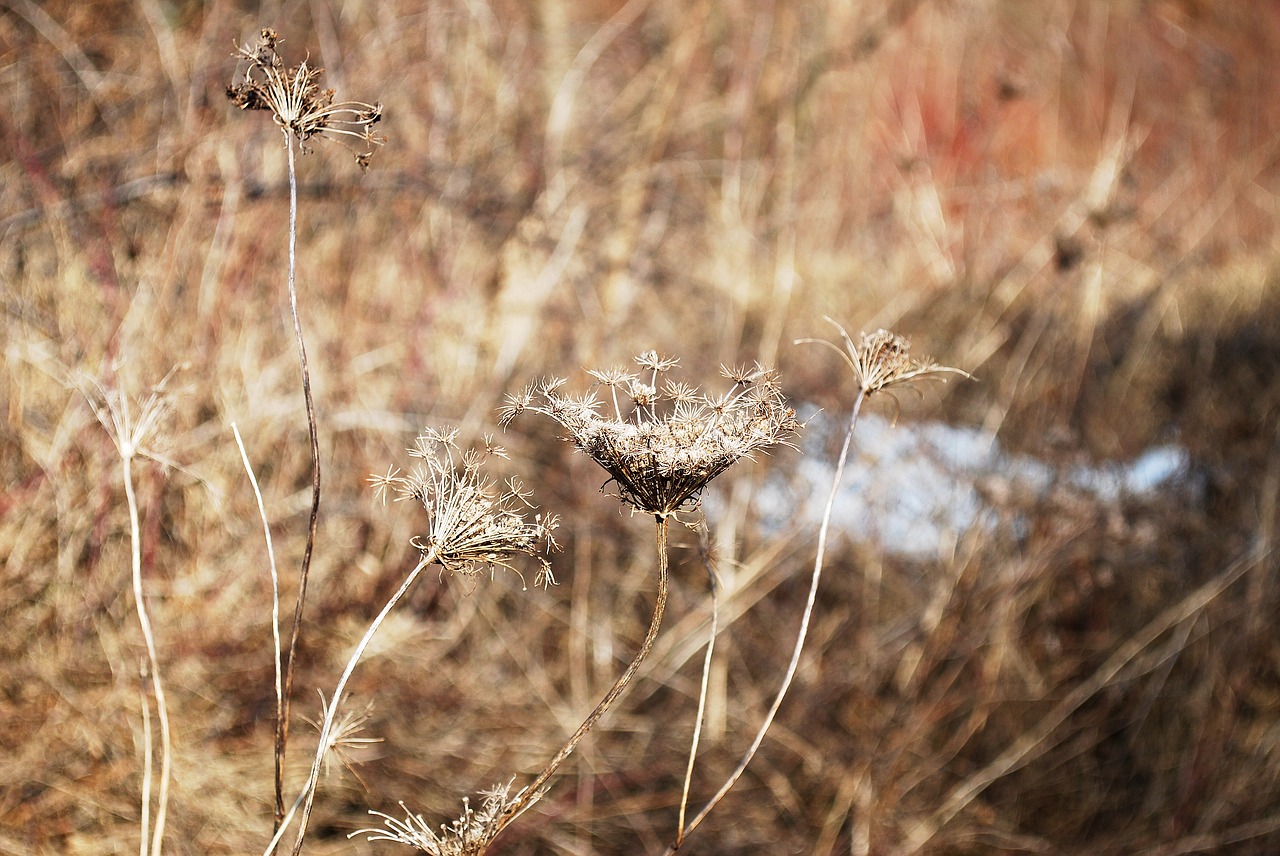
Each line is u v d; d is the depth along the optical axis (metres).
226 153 3.17
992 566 3.06
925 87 5.16
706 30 4.45
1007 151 5.25
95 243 2.96
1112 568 3.01
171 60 3.32
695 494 1.20
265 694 2.64
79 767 2.38
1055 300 3.73
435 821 2.52
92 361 2.77
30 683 2.46
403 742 2.66
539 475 3.23
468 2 3.95
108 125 3.29
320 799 2.52
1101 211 3.68
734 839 2.66
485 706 2.86
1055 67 5.43
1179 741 2.96
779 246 4.01
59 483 2.58
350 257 3.37
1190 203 4.91
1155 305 4.07
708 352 3.69
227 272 3.04
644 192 3.97
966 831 2.76
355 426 3.05
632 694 2.96
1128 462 3.42
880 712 2.93
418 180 3.47
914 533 3.29
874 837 2.69
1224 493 3.37
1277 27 5.96
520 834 2.53
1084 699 2.96
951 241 4.54
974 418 3.63
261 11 3.64
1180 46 5.70
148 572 2.65
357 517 2.98
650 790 2.78
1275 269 4.43
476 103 3.90
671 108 4.17
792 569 3.12
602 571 3.19
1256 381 3.68
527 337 3.43
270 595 2.81
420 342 3.29
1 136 3.08
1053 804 2.90
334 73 3.53
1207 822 2.75
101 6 3.52
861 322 4.14
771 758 2.88
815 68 4.54
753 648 3.10
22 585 2.53
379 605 2.92
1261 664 3.02
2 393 2.71
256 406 2.90
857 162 4.75
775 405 1.21
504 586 3.12
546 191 3.76
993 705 3.01
